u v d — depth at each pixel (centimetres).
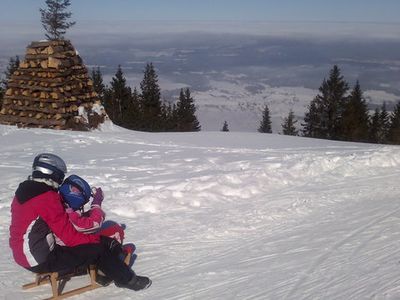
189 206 643
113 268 385
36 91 1717
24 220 347
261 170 820
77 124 1692
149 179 794
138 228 556
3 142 1237
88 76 1852
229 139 1356
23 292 395
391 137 4619
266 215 603
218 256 472
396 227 544
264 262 450
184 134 1477
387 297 356
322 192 717
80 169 888
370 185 761
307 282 398
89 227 372
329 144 1284
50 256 361
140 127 4369
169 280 418
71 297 384
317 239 510
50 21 4584
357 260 441
